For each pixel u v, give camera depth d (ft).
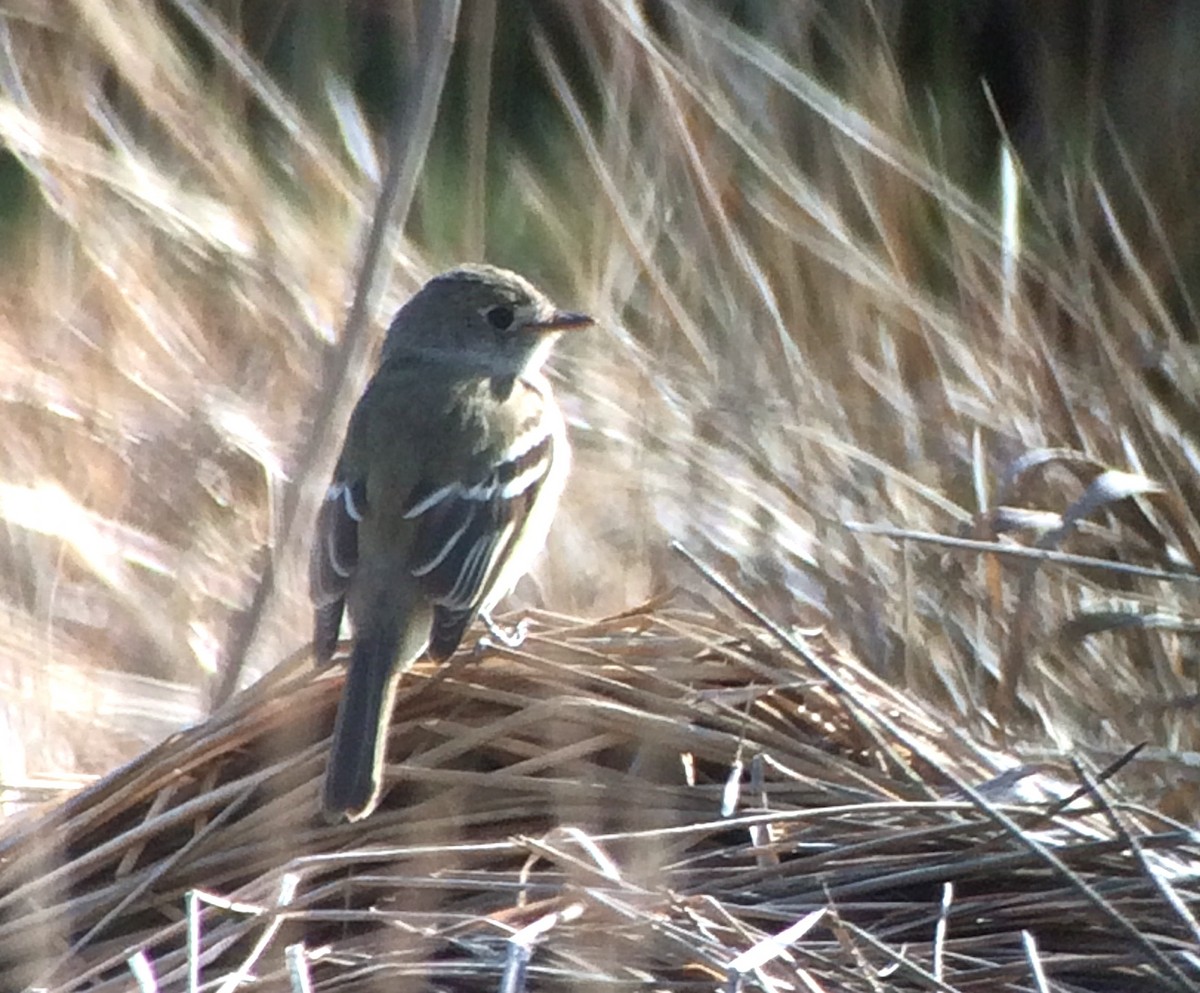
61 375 40.78
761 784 25.82
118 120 43.70
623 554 36.76
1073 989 23.00
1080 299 39.58
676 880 24.34
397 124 37.14
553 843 24.43
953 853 24.54
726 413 37.91
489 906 24.11
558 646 28.02
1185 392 38.11
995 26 52.60
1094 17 44.83
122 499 39.60
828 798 25.77
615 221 41.32
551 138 53.06
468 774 25.88
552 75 42.60
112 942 24.66
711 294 40.14
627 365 40.16
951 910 23.79
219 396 40.47
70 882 25.55
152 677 37.04
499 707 27.37
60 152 41.37
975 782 27.20
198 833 25.62
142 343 41.57
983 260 40.60
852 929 22.50
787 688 27.35
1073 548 36.91
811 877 24.25
